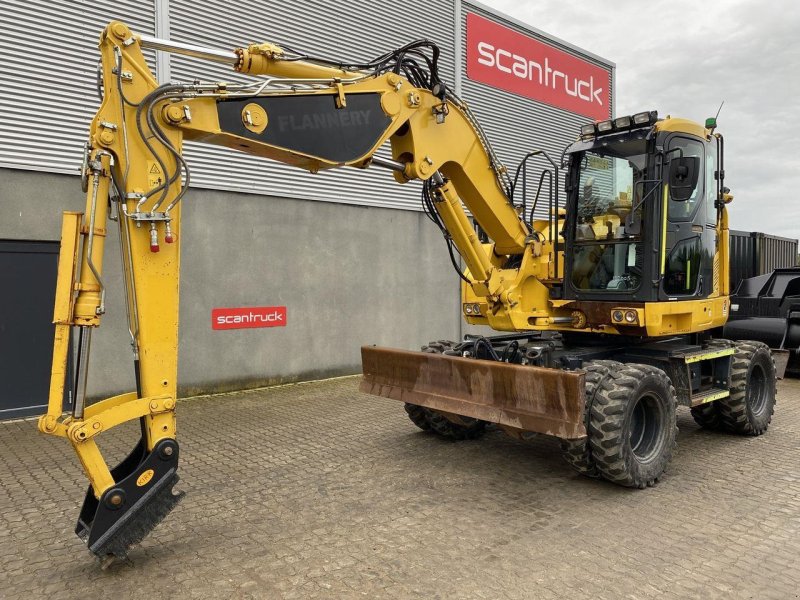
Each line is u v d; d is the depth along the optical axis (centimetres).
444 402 498
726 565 340
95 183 329
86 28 715
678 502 435
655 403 474
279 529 393
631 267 520
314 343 919
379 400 784
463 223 506
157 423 347
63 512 426
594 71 1434
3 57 662
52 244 696
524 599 306
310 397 802
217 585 322
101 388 712
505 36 1215
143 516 334
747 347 616
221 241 817
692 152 538
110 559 335
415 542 372
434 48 466
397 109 438
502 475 495
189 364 795
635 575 329
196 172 793
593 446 439
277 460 539
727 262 631
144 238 346
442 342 606
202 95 355
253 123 373
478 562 345
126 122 339
